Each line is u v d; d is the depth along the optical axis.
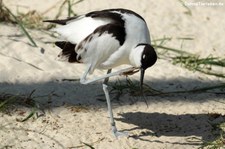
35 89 12.05
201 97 12.55
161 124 11.40
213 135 11.17
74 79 12.59
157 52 14.42
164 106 12.04
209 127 11.41
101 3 16.38
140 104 12.01
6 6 15.77
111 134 10.89
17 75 12.48
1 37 13.80
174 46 14.80
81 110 11.55
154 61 10.59
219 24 16.20
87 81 10.74
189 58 14.12
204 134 11.17
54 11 15.79
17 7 15.72
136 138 10.87
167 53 14.45
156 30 15.45
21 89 11.99
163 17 16.12
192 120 11.60
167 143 10.80
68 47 10.92
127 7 16.36
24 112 11.25
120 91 12.30
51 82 12.38
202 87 12.95
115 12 10.74
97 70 13.00
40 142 10.49
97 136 10.80
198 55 14.45
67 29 10.95
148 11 16.30
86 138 10.71
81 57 10.82
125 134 10.87
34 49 13.49
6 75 12.39
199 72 13.70
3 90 11.85
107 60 10.71
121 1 16.62
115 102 11.98
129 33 10.52
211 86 13.02
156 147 10.66
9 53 13.15
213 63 13.95
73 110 11.51
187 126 11.40
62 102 11.73
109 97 11.00
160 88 12.70
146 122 11.41
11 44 13.52
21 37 13.96
